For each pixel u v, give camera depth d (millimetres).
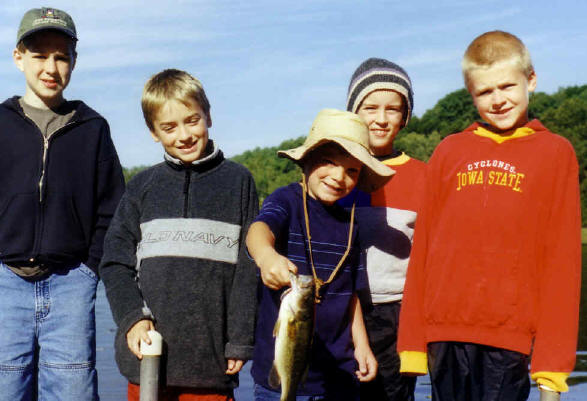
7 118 4742
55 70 4723
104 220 4918
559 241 3566
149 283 4172
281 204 3967
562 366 3422
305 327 3332
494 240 3639
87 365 4734
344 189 3965
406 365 3793
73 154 4801
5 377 4602
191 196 4285
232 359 4129
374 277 4578
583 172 74188
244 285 4207
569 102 85562
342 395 3961
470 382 3652
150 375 3926
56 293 4699
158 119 4277
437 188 3902
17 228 4625
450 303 3693
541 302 3568
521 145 3725
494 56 3678
